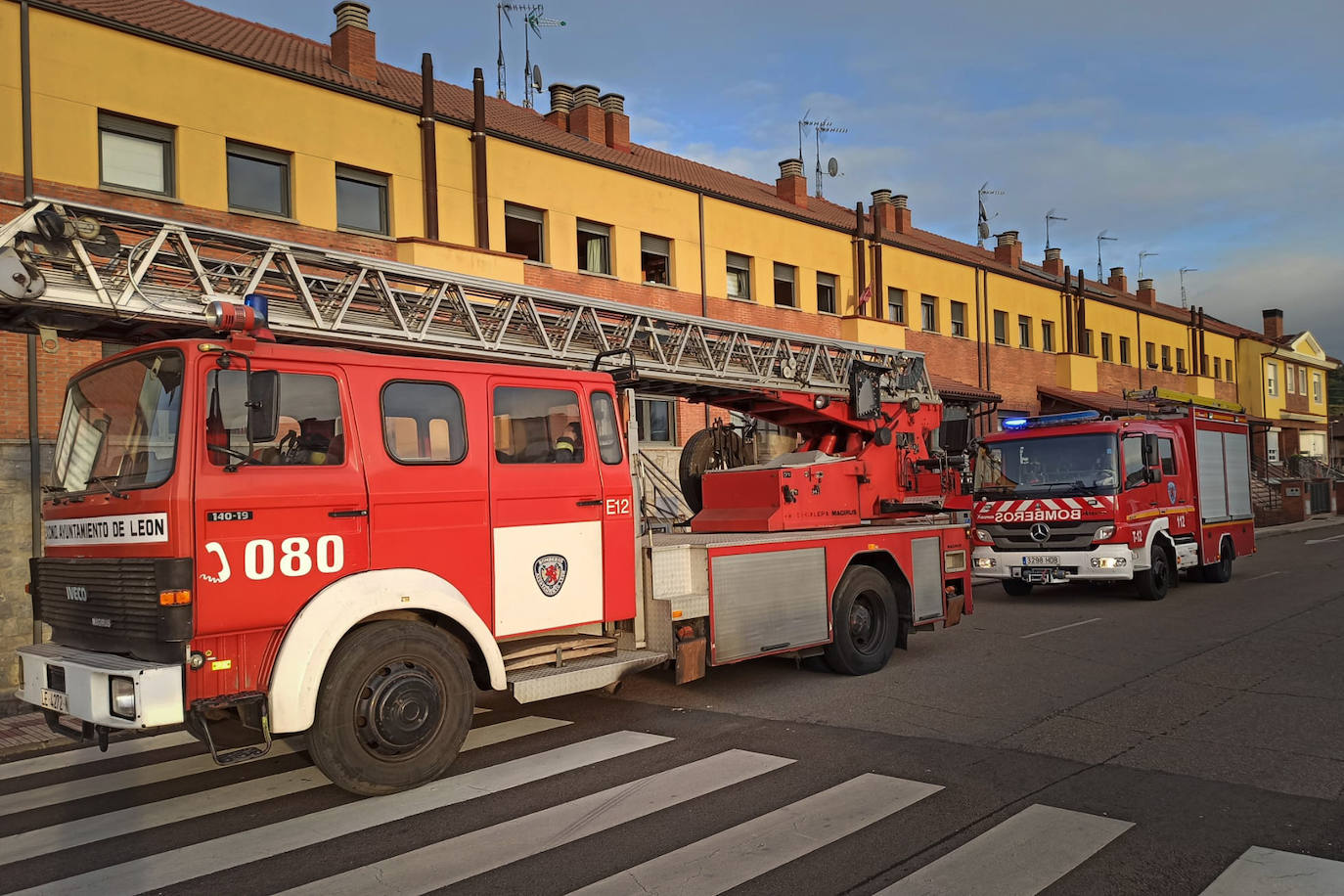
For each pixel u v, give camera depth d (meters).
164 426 5.07
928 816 4.82
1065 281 33.09
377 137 14.53
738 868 4.21
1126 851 4.30
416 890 4.11
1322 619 11.24
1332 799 4.95
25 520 10.46
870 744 6.22
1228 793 5.08
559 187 17.22
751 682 8.50
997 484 14.15
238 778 6.09
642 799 5.22
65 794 5.96
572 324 8.05
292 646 5.10
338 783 5.29
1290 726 6.43
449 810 5.16
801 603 8.16
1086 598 14.23
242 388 5.20
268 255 6.50
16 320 5.89
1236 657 8.92
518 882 4.14
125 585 5.04
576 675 6.43
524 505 6.34
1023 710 7.07
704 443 10.08
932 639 10.68
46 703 5.36
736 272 21.08
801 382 9.63
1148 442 13.66
